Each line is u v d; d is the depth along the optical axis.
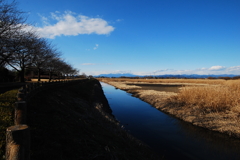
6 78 26.69
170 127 11.05
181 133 9.90
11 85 17.52
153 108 17.28
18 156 1.94
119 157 4.60
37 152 3.46
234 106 11.76
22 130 1.99
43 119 5.44
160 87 39.91
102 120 9.63
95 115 10.28
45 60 23.97
